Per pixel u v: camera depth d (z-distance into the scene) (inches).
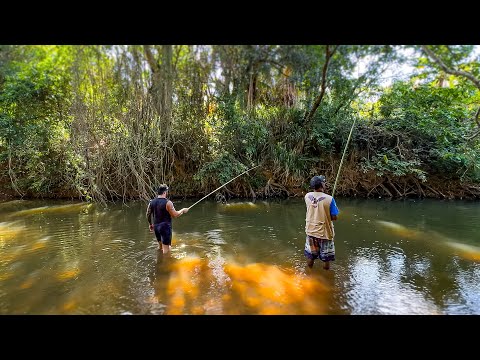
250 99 343.6
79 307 129.4
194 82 292.0
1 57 228.4
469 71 163.2
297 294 140.6
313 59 194.5
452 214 309.4
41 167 375.6
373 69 207.0
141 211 323.3
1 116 322.0
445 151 371.2
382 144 416.5
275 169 408.8
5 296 138.6
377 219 286.7
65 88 297.0
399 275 162.6
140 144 346.9
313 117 390.6
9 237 229.9
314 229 164.7
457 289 146.9
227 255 191.2
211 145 389.1
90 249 202.1
